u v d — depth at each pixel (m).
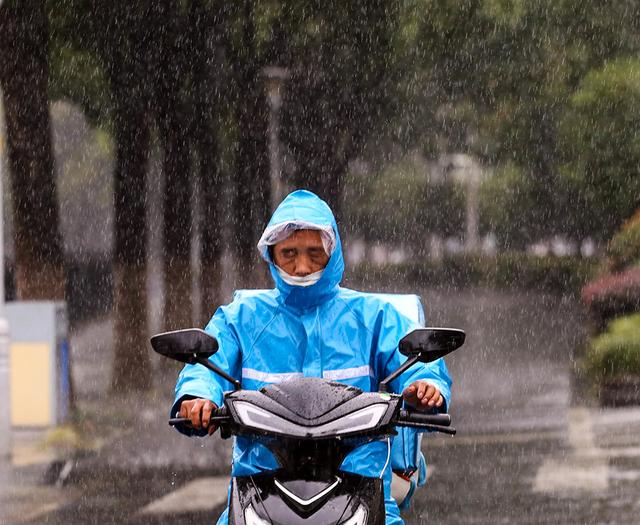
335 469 9.41
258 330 11.15
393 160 108.75
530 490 30.00
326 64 73.19
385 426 9.37
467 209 135.25
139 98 61.16
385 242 141.25
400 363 11.05
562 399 49.00
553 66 77.06
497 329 85.50
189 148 64.81
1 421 35.91
